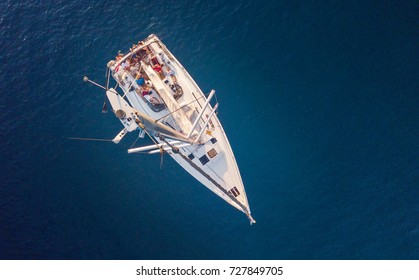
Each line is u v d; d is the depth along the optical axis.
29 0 35.16
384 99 29.69
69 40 33.66
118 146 31.58
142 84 28.12
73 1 34.59
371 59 30.52
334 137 29.58
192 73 31.69
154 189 30.58
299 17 32.16
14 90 33.25
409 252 27.55
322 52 31.19
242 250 29.05
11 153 32.16
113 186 30.95
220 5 33.16
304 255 28.48
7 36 34.44
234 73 31.47
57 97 32.78
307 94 30.48
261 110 30.55
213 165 28.20
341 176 29.03
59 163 31.72
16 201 31.33
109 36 33.38
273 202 29.25
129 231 30.16
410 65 29.97
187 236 29.69
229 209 29.75
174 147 24.27
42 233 30.64
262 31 32.19
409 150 28.70
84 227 30.52
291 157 29.62
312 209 28.91
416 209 27.97
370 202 28.50
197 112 28.28
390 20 31.03
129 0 34.00
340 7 31.86
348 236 28.31
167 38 32.72
